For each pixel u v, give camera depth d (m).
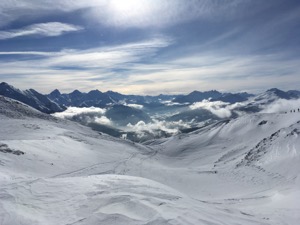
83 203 13.39
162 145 142.12
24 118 139.38
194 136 144.38
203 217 12.06
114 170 55.22
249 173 45.38
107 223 10.95
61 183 17.58
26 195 14.56
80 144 81.44
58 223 11.16
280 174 39.56
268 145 55.56
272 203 23.08
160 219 10.99
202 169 59.84
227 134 128.12
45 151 57.62
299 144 46.69
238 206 23.80
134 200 13.28
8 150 48.34
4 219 11.08
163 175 51.53
